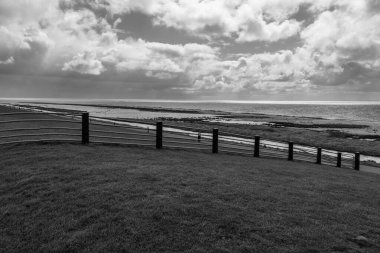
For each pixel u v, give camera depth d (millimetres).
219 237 4887
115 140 19000
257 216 5828
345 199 8250
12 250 4500
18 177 7250
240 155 15898
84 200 5965
